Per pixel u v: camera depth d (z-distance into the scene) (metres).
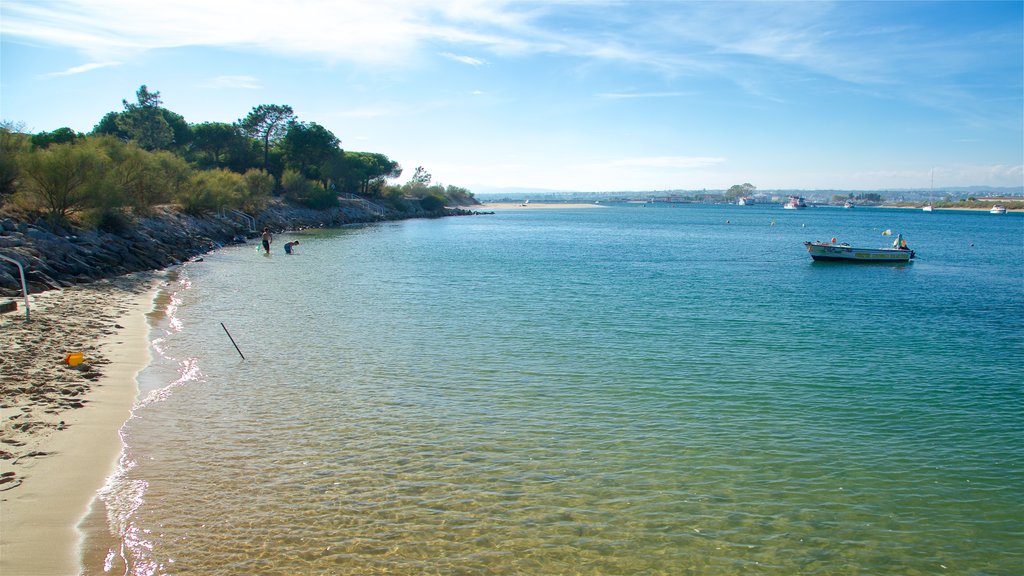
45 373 18.50
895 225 169.25
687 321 32.00
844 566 11.09
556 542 11.39
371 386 20.02
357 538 11.22
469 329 28.92
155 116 102.44
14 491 11.90
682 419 17.77
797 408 19.00
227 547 10.72
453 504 12.57
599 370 22.45
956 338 29.28
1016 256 77.38
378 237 93.94
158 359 22.02
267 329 28.02
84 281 35.88
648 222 177.38
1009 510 13.16
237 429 16.00
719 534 11.91
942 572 11.02
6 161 43.28
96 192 45.47
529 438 16.05
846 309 37.00
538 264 60.09
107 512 11.57
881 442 16.56
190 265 50.88
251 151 126.00
